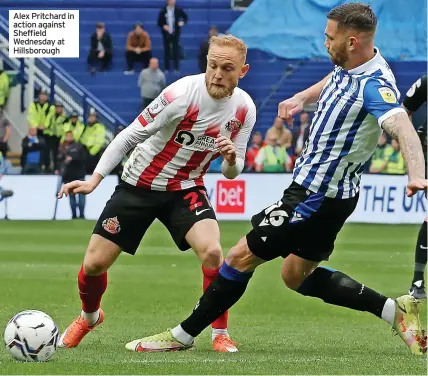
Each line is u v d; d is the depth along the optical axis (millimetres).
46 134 74875
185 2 84625
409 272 41688
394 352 21547
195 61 84250
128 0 85750
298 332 25594
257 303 32406
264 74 82500
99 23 82938
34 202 73375
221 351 21609
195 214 21844
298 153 74375
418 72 80000
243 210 72000
